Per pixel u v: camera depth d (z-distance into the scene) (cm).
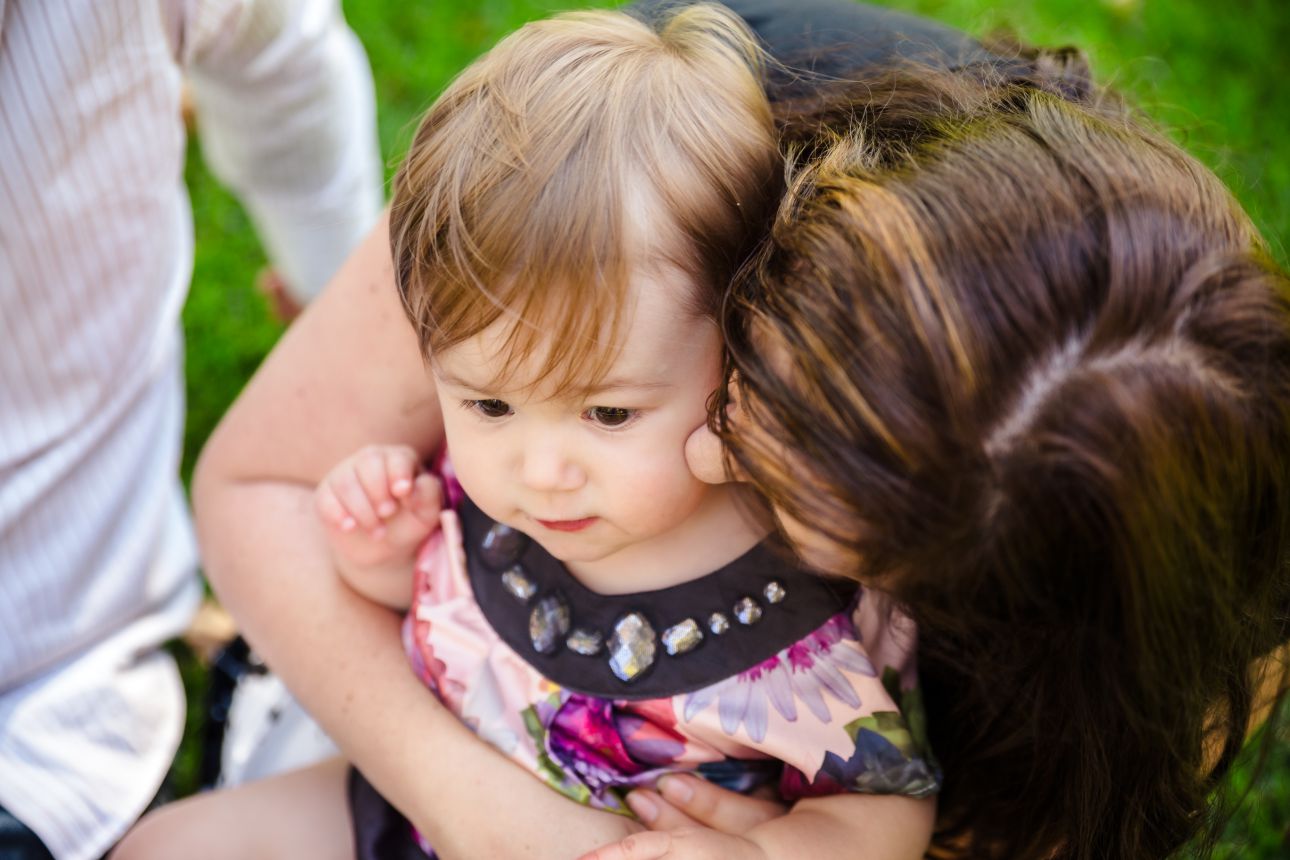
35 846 146
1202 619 97
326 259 207
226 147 186
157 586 169
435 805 126
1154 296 89
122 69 133
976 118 104
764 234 105
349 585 140
